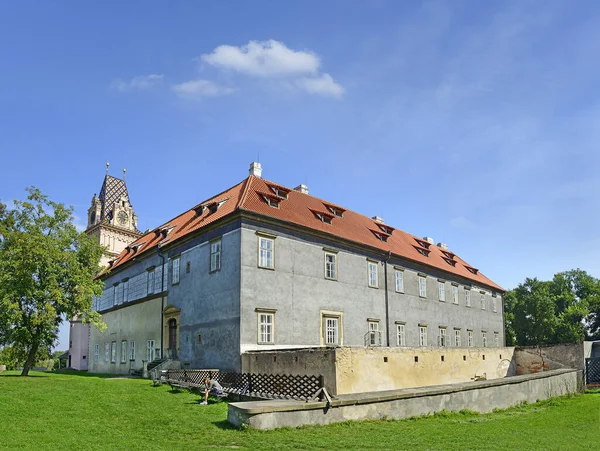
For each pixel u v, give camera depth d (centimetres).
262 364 2516
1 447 1220
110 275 4675
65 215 3459
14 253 3170
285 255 3036
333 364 2127
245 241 2839
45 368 7188
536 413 2058
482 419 1816
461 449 1243
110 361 4384
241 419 1484
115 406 1888
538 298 7512
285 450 1219
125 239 7750
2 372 3856
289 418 1523
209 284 3047
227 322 2820
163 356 3444
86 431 1460
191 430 1486
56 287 3269
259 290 2839
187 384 2420
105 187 7931
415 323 4047
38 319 3136
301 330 3019
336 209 3938
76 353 6450
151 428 1527
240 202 2959
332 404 1598
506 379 2278
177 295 3391
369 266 3662
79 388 2322
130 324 4062
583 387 2992
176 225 3919
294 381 1856
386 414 1717
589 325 8019
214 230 3089
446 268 4681
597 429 1638
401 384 2433
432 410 1866
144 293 3891
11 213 3297
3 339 3266
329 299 3250
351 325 3372
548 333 7394
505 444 1327
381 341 3606
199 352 3033
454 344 4594
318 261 3241
